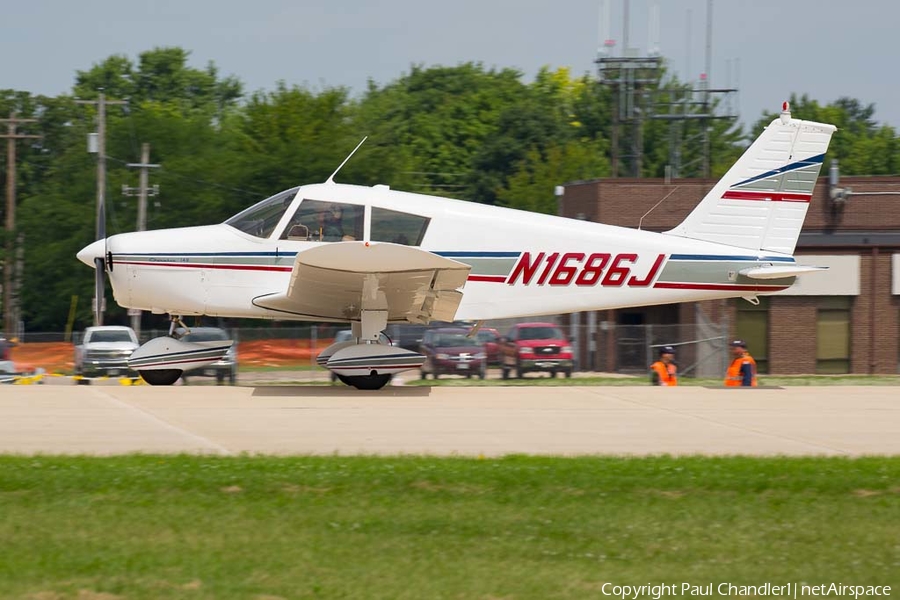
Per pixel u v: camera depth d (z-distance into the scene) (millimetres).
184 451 31453
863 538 24375
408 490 26812
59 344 84750
